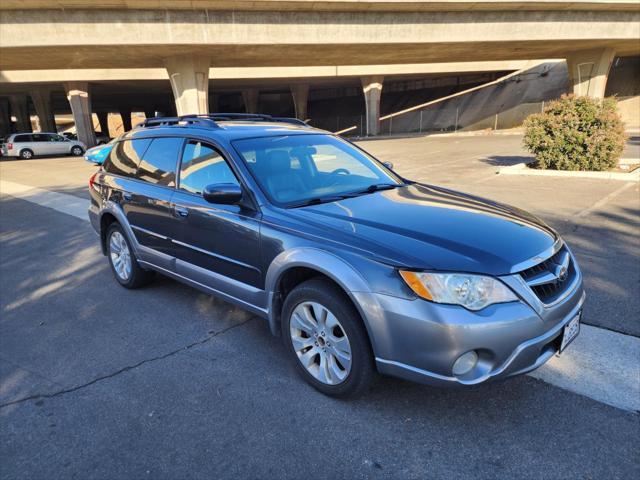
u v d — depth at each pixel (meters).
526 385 3.09
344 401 3.00
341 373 2.92
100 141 39.00
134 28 20.66
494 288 2.50
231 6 20.75
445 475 2.38
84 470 2.51
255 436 2.71
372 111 44.72
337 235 2.90
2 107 58.47
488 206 3.51
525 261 2.66
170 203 4.05
